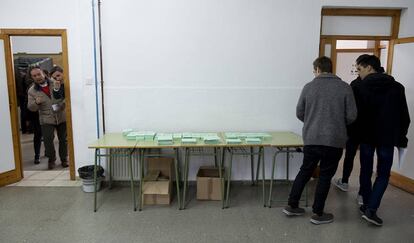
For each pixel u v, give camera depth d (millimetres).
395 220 2906
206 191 3346
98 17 3580
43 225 2779
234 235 2623
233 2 3615
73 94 3836
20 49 6547
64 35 3746
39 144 4754
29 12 3711
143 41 3635
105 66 3662
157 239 2551
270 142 3176
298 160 3902
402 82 3674
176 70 3693
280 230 2711
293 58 3736
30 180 3988
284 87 3775
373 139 2746
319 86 2615
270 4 3637
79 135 3896
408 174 3594
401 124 2736
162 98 3732
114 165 3779
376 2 3773
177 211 3082
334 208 3166
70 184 3840
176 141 3203
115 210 3098
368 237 2602
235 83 3746
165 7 3592
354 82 3109
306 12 3672
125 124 3764
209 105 3764
